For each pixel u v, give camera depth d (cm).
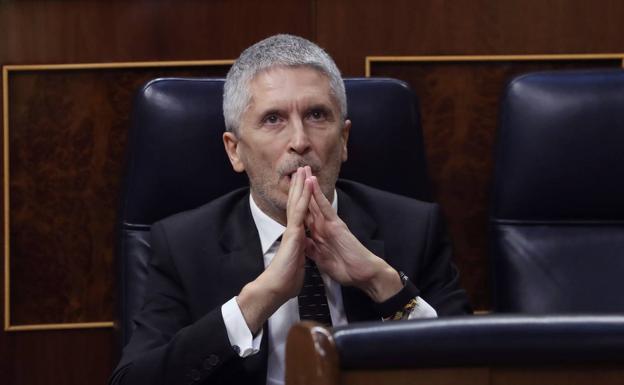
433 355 180
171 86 451
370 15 593
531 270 461
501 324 182
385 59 592
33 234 584
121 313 438
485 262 598
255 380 381
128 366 379
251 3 591
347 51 595
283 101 386
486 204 598
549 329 182
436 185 596
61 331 591
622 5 595
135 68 586
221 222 421
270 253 412
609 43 598
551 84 469
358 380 180
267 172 392
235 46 592
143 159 446
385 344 178
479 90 596
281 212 402
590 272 459
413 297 386
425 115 596
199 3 588
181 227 419
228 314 364
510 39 595
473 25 594
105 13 583
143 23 586
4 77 577
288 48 393
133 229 447
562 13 595
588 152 463
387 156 457
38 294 587
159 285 412
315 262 396
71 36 581
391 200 434
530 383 185
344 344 177
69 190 585
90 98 584
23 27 579
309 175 380
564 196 466
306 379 179
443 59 592
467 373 184
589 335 182
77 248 588
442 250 434
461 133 597
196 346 363
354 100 459
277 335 394
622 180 462
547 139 464
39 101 582
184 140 447
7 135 579
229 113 407
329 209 382
